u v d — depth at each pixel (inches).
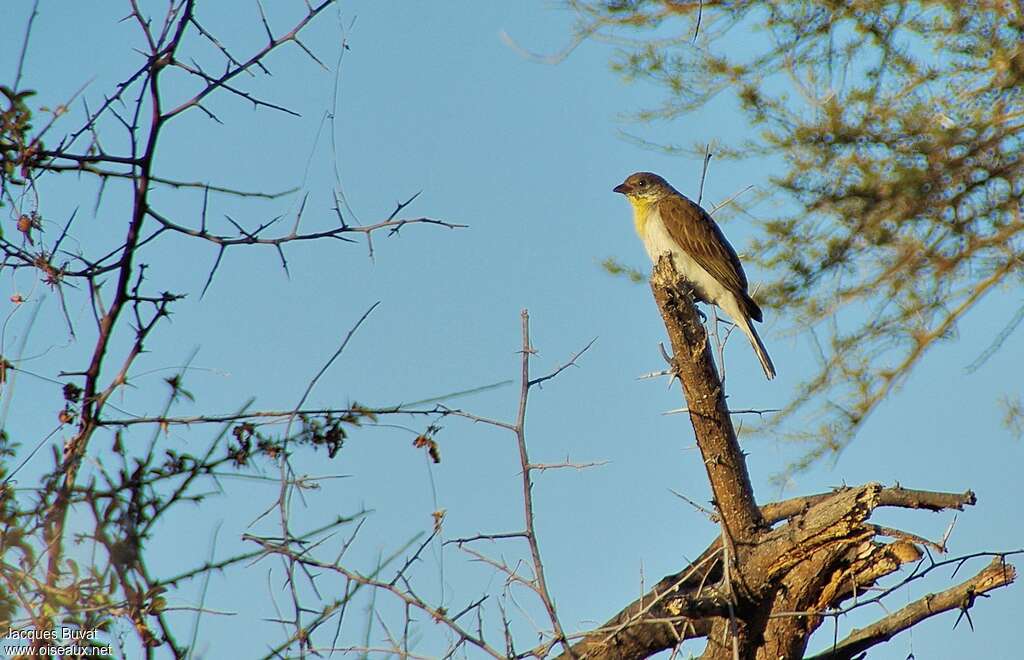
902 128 674.8
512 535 333.4
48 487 309.9
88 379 336.5
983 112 678.5
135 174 345.1
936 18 684.1
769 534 398.3
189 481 315.0
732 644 393.1
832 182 687.7
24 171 342.0
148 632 303.0
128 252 341.1
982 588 407.8
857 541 379.9
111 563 305.1
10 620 299.6
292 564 304.5
